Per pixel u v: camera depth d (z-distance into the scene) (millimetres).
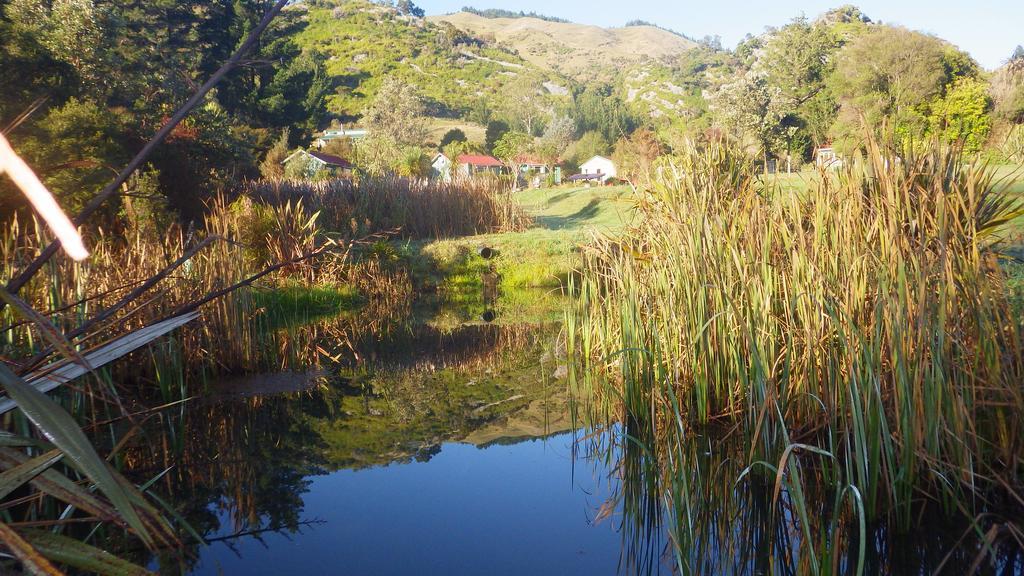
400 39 158125
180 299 6867
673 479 3775
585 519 3971
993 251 5246
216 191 15680
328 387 7234
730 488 4199
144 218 10852
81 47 15594
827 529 3629
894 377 3832
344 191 19766
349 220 18203
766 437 4277
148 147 1569
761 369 4398
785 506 3945
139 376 6617
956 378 3709
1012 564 3221
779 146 38688
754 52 136875
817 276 4629
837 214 4934
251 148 20219
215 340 7531
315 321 11719
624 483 4496
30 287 5340
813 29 62312
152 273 7023
